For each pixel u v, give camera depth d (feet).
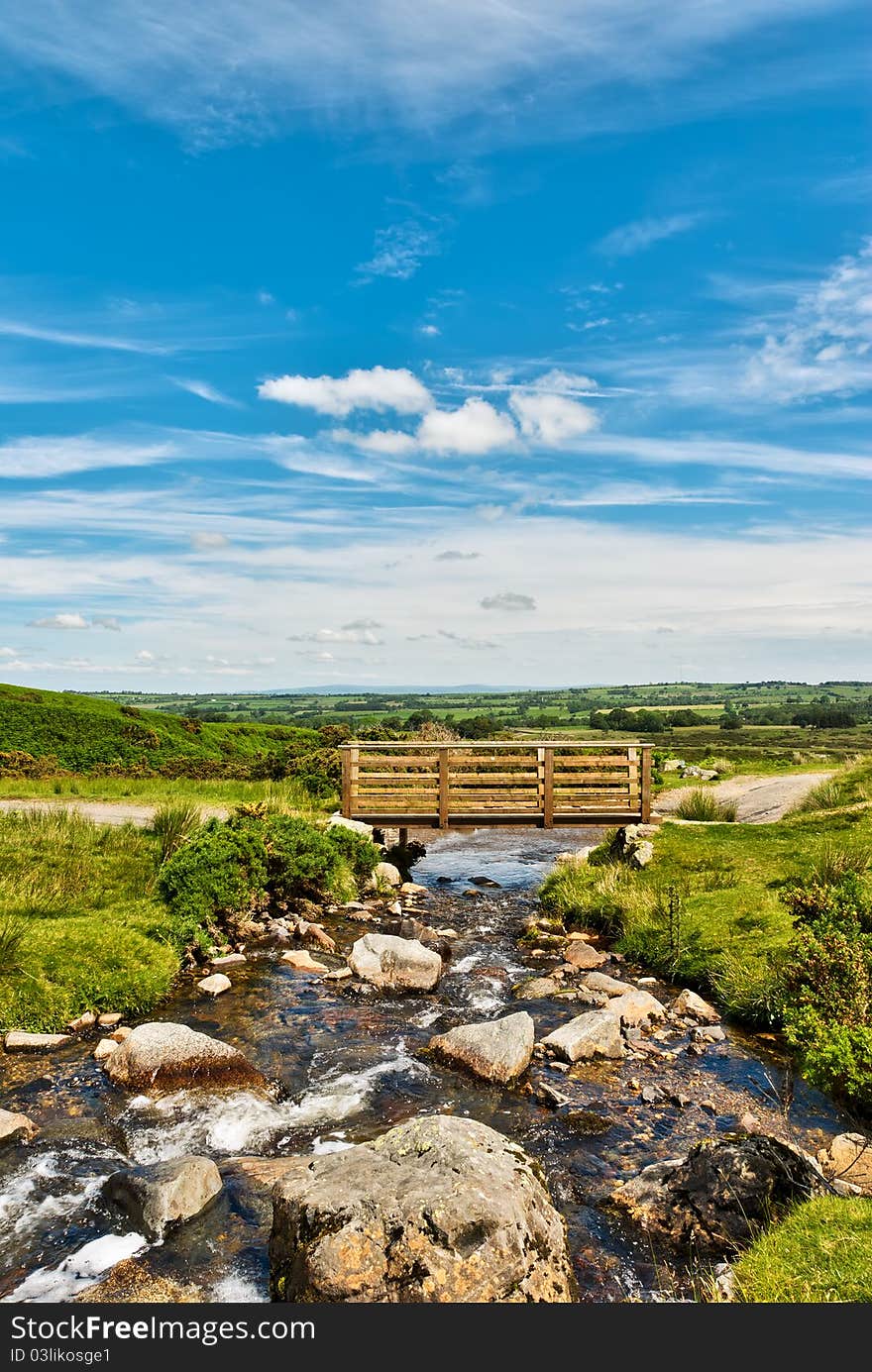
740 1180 20.58
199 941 43.21
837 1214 19.02
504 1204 17.95
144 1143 25.36
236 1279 19.06
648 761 66.59
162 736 196.44
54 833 57.06
